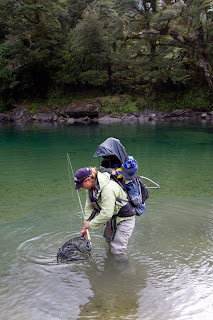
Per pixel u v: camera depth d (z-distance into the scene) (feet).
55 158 32.40
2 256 11.40
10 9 91.81
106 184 10.18
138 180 11.21
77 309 8.48
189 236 12.94
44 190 20.25
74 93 102.32
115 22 87.81
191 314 8.23
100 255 11.47
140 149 37.19
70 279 9.97
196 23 78.69
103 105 94.89
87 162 29.94
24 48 95.04
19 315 8.27
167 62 86.79
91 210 11.26
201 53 84.64
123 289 9.39
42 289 9.44
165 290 9.29
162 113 90.38
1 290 9.39
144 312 8.32
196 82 95.50
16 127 73.82
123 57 89.97
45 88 107.14
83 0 113.91
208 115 87.76
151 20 83.87
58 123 83.76
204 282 9.67
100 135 53.31
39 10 89.81
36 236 13.05
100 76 92.99
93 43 91.56
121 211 10.76
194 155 32.68
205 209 16.06
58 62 99.60
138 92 100.78
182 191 19.43
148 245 12.17
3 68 102.94
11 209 16.55
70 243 11.82
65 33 106.63
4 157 33.37
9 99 105.40
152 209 16.14
